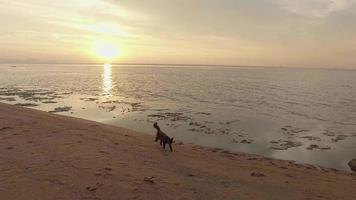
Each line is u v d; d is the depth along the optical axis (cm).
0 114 2270
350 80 14100
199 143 2433
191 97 5631
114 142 1622
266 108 4447
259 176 1241
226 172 1263
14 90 6297
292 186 1152
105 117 3456
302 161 2086
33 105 4256
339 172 1631
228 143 2484
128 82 9575
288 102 5172
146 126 2997
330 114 4069
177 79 11681
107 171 1142
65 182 1020
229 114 3862
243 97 5762
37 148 1395
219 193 1017
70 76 12675
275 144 2512
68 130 1830
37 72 15938
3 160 1207
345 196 1095
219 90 7162
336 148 2450
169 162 1336
